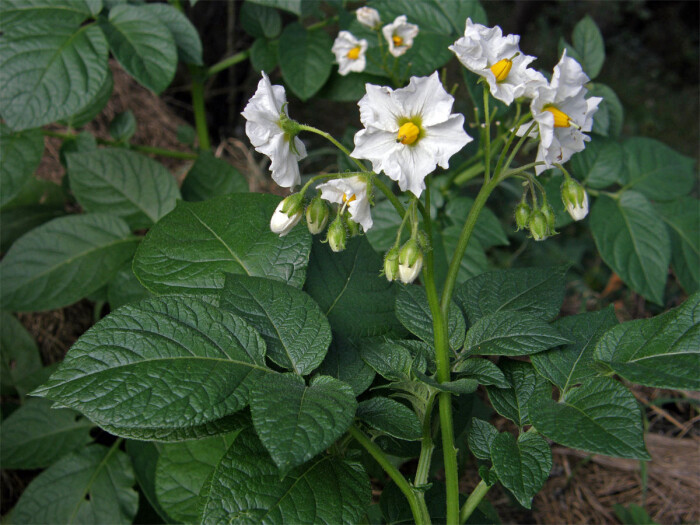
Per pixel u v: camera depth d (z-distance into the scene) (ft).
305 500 0.67
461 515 0.75
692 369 0.67
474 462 1.42
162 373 0.67
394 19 1.37
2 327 1.39
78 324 1.59
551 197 1.32
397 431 0.73
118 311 0.71
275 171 0.71
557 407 0.71
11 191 1.23
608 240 1.28
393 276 0.71
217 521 0.64
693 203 1.40
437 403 0.88
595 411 0.69
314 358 0.74
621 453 0.64
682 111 3.85
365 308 0.91
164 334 0.70
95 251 1.26
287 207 0.72
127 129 1.52
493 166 1.36
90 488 1.18
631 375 0.68
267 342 0.74
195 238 0.89
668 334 0.72
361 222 0.70
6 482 1.43
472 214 0.74
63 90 1.14
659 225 1.28
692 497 1.44
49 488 1.17
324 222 0.74
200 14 2.07
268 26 1.52
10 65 1.13
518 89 0.68
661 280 1.26
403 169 0.65
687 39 4.32
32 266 1.23
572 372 0.78
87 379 0.66
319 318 0.77
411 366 0.75
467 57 0.69
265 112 0.69
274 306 0.77
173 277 0.86
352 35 1.36
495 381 0.77
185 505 0.93
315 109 2.74
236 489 0.66
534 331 0.79
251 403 0.63
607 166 1.35
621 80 4.08
